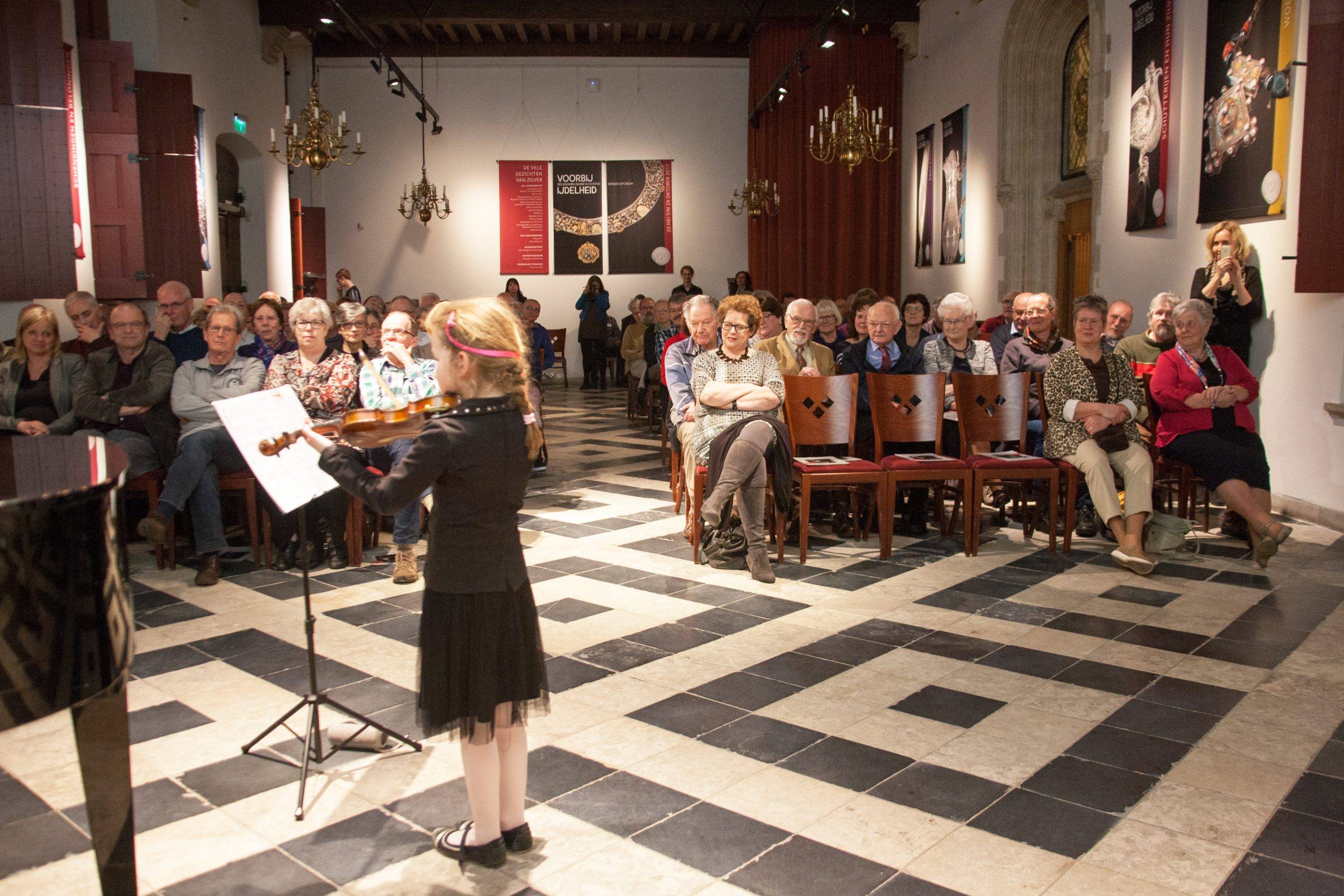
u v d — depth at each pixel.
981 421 5.66
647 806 2.80
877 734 3.25
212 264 11.23
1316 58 5.64
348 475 2.36
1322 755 3.08
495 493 2.32
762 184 15.42
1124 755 3.09
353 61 16.31
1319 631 4.18
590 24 15.88
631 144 16.73
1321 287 5.77
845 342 7.49
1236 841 2.60
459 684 2.34
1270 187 6.35
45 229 7.52
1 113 7.31
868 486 5.83
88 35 9.20
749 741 3.20
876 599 4.71
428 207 15.63
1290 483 6.35
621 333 16.14
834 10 11.59
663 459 8.57
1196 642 4.07
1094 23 8.74
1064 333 10.69
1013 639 4.14
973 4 11.74
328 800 2.85
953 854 2.54
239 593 4.84
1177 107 7.43
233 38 11.90
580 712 3.44
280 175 13.68
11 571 1.77
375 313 8.26
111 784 2.03
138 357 5.48
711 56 16.59
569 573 5.24
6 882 2.46
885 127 13.16
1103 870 2.47
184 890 2.40
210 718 3.40
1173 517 5.39
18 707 1.80
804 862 2.51
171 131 9.65
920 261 14.05
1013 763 3.04
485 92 16.53
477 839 2.48
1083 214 10.17
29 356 5.49
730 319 5.30
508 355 2.33
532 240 16.80
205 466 4.96
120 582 2.02
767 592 4.85
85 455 2.36
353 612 4.54
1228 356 5.54
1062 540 5.84
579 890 2.40
